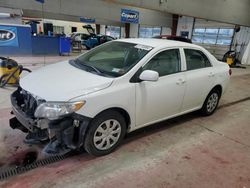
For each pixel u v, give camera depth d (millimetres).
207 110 4078
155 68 2893
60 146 2363
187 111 3613
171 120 3869
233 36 14875
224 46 15594
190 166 2568
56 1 12688
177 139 3188
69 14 13477
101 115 2426
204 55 3711
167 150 2867
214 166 2609
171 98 3119
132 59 2852
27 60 9250
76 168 2377
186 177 2371
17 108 2447
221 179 2389
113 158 2600
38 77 2635
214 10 11180
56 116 2150
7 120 3348
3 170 2264
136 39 3420
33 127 2252
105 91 2373
